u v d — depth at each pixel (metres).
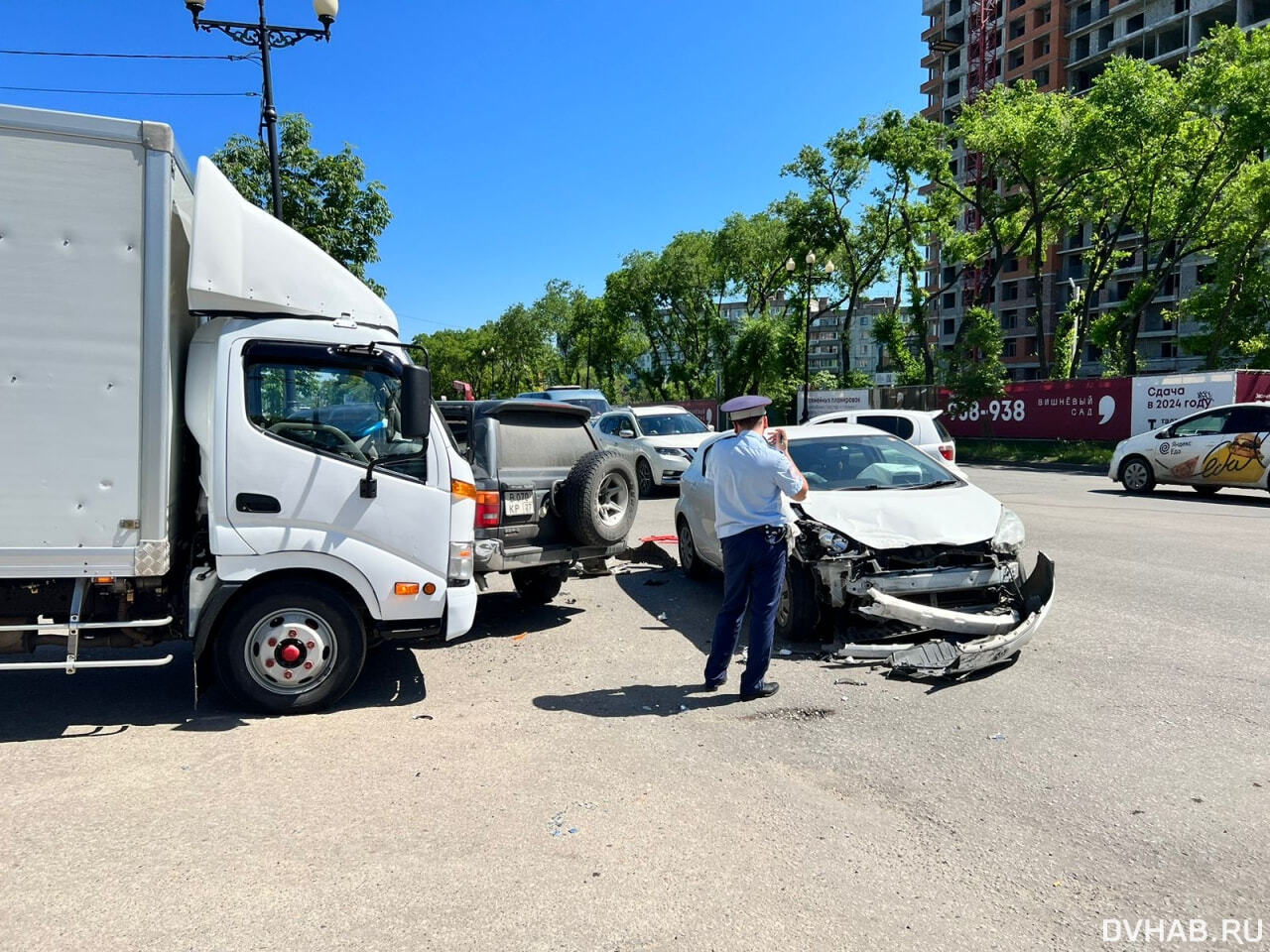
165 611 4.85
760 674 5.06
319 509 4.87
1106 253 36.94
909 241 36.47
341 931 2.80
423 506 5.09
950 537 5.79
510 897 3.00
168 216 4.50
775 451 5.00
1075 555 9.19
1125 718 4.63
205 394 4.83
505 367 79.88
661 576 8.98
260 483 4.78
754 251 48.56
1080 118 29.70
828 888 3.05
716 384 50.94
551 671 5.77
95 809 3.69
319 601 4.90
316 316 5.12
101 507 4.50
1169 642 6.00
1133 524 11.51
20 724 4.77
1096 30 69.69
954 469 7.36
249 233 4.86
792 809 3.67
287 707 4.90
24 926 2.82
